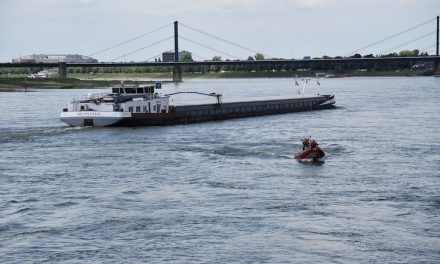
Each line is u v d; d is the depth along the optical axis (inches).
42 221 2974.9
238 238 2748.5
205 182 3695.9
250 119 7391.7
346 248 2635.3
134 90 6427.2
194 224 2913.4
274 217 3006.9
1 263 2514.8
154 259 2546.8
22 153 4638.3
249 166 4160.9
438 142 5255.9
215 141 5280.5
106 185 3622.0
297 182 3698.3
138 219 2989.7
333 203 3233.3
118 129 5999.0
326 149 4852.4
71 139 5339.6
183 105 6939.0
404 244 2669.8
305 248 2637.8
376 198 3321.9
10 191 3486.7
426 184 3631.9
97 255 2586.1
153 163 4259.4
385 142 5260.8
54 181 3720.5
